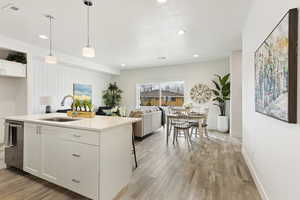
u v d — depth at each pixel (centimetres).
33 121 213
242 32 323
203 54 504
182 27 303
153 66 699
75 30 316
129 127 215
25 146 226
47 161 202
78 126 174
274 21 148
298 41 109
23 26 298
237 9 241
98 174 163
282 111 123
